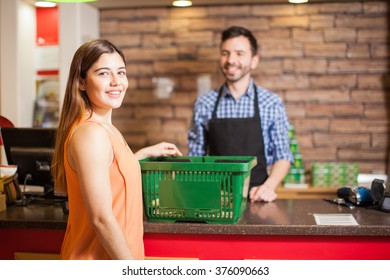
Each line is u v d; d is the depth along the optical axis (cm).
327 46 426
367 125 428
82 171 170
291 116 433
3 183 261
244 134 312
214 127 318
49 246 234
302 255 217
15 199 270
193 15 435
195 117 330
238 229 215
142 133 448
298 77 430
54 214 242
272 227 213
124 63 192
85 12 415
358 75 426
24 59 416
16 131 278
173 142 445
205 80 437
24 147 279
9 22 403
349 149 430
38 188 380
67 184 184
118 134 194
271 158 321
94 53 182
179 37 438
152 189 223
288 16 427
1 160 408
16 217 236
